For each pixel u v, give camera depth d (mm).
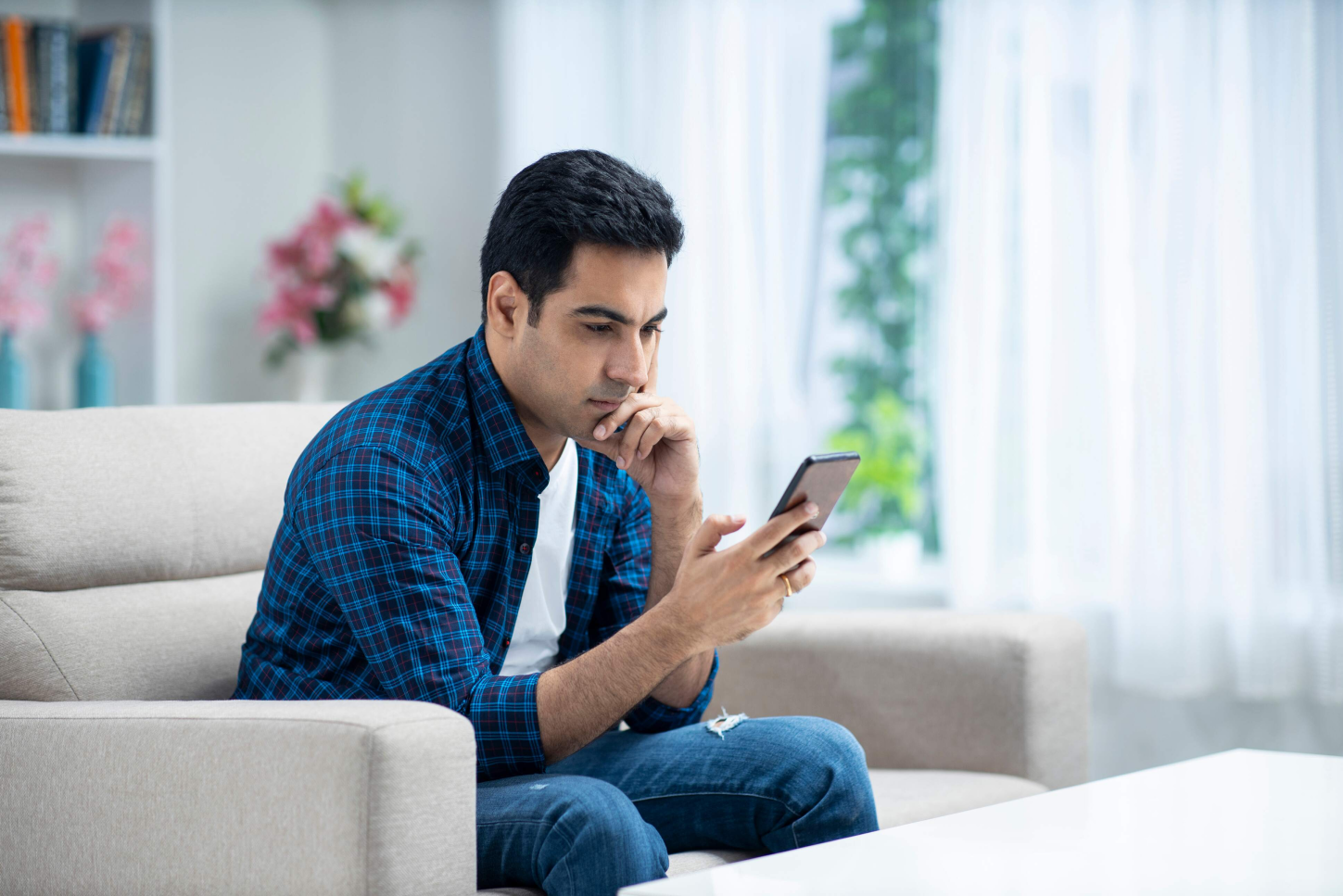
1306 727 2963
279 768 1291
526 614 1638
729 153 3451
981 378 3166
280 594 1543
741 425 3439
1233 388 2951
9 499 1694
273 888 1290
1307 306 2895
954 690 2096
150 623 1763
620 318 1471
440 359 1613
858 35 3547
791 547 1381
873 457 3557
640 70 3551
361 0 4090
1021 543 3158
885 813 1759
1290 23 2898
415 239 4031
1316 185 2881
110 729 1411
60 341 3602
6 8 3500
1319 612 2889
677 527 1689
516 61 3729
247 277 3965
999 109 3158
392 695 1419
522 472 1565
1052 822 1438
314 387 3838
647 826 1403
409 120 4039
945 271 3260
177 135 3807
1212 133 2973
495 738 1408
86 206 3639
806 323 3545
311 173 4109
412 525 1433
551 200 1461
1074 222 3098
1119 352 3053
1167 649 2988
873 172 3541
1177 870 1239
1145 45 3021
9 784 1471
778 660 2207
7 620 1650
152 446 1853
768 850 1568
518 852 1381
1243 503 2941
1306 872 1234
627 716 1729
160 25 3480
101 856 1405
